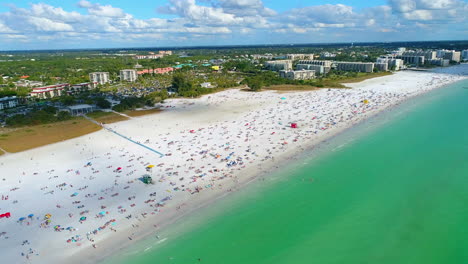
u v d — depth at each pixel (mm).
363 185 104438
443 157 125750
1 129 174125
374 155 129375
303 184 105812
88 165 124812
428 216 86500
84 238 79625
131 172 117500
